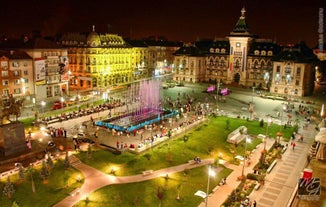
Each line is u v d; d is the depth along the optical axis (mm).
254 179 55094
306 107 112438
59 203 46594
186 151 68375
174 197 49219
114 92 132375
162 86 148750
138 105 109875
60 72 118375
